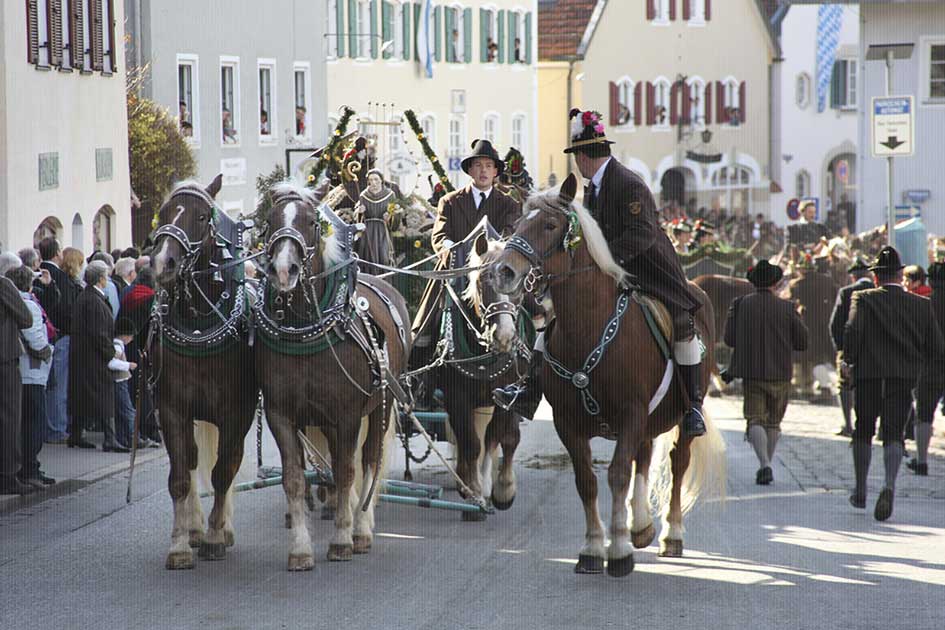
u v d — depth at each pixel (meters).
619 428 9.47
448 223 12.26
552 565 10.14
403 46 46.38
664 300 9.59
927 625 8.55
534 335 12.21
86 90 24.48
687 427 9.74
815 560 10.40
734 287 22.83
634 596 9.23
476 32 51.94
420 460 13.49
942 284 16.45
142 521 11.84
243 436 10.25
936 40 37.91
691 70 65.00
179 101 32.31
